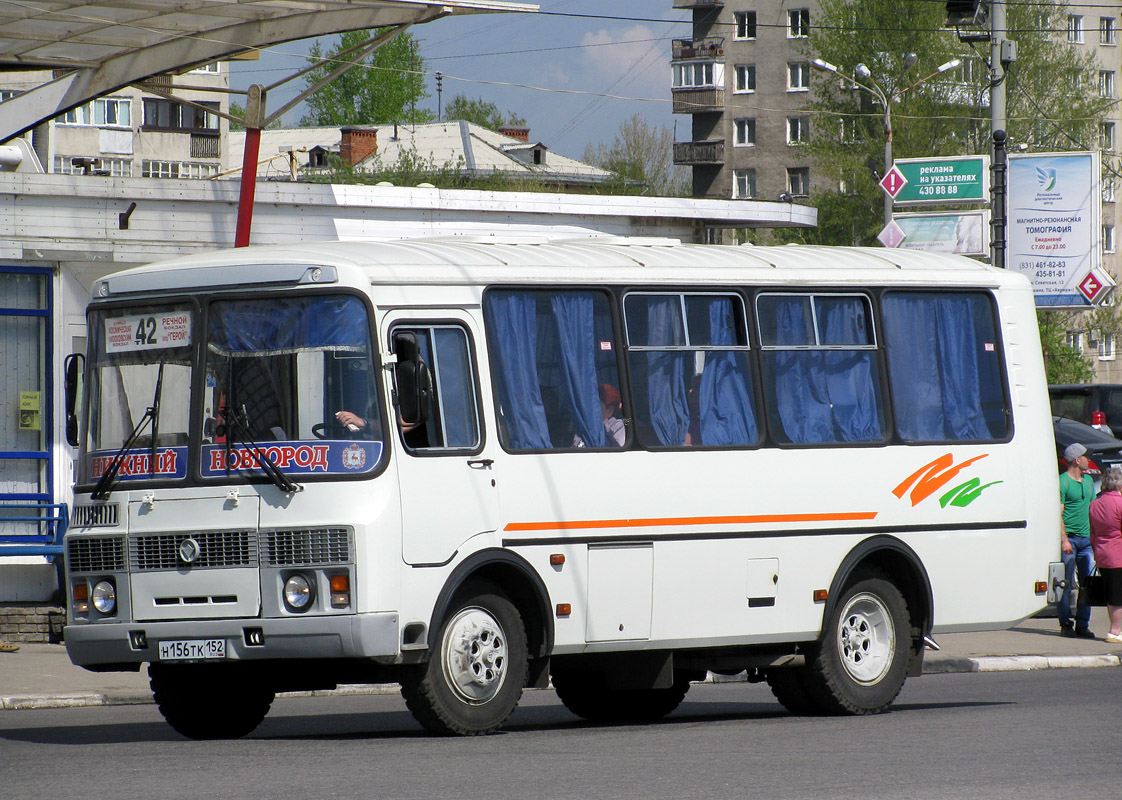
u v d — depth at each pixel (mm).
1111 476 41469
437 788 17109
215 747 21203
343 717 27609
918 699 29859
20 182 40281
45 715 28094
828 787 17500
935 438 27062
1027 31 138875
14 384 40469
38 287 40969
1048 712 26281
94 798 16375
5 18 38594
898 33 140375
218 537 21688
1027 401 28141
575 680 27328
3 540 39219
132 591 22172
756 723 24672
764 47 181375
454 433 22297
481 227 48344
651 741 21859
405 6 39281
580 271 23906
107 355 23047
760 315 25625
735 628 24688
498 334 22984
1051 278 73625
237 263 22297
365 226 46188
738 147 183000
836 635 25734
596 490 23438
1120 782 18141
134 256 42062
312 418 21594
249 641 21500
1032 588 27781
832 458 25781
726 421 24984
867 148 142500
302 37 41031
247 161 41938
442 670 22016
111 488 22438
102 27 39812
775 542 25094
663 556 24031
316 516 21266
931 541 26734
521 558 22641
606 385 23922
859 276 26703
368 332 21688
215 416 22031
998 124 52188
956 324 27641
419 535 21609
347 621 20984
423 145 172625
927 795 17016
